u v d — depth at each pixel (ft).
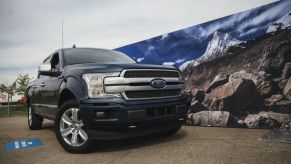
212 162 10.25
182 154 11.57
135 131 12.48
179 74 14.57
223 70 18.54
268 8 16.69
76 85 12.80
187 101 14.49
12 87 61.16
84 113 12.02
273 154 11.00
